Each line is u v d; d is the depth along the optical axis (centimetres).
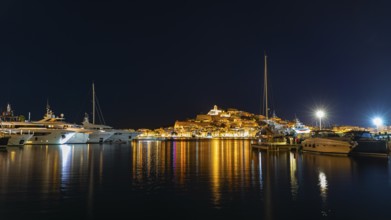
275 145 6450
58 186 2445
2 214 1695
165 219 1631
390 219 1616
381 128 10675
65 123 10350
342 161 4231
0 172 3189
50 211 1758
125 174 3111
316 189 2317
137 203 1934
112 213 1733
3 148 7656
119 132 13112
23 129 9175
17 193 2181
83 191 2262
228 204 1900
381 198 2034
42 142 9531
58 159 4688
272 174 3066
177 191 2270
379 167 3544
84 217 1659
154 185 2505
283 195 2122
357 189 2312
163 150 8512
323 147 5491
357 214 1697
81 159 4747
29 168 3519
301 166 3712
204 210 1778
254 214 1702
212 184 2539
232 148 10431
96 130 11538
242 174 3092
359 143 5262
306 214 1700
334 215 1680
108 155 5753
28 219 1616
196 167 3744
